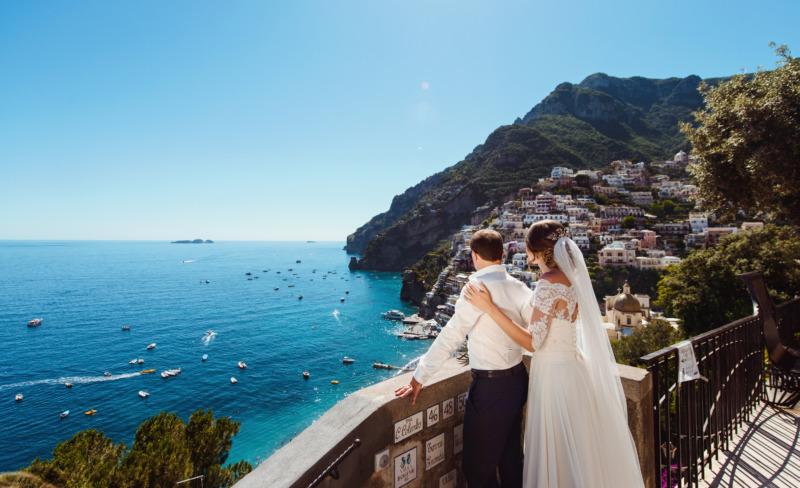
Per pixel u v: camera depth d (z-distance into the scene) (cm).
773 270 2812
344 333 8450
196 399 5075
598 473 278
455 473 319
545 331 276
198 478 1245
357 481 234
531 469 287
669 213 13238
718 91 984
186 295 13850
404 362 6462
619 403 299
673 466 471
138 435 1423
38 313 10750
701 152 993
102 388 5416
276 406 4897
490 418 278
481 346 286
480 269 307
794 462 505
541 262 316
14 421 4466
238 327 9056
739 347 607
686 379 419
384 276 19375
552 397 283
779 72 842
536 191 16025
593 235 11244
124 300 12825
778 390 749
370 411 248
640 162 17312
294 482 179
